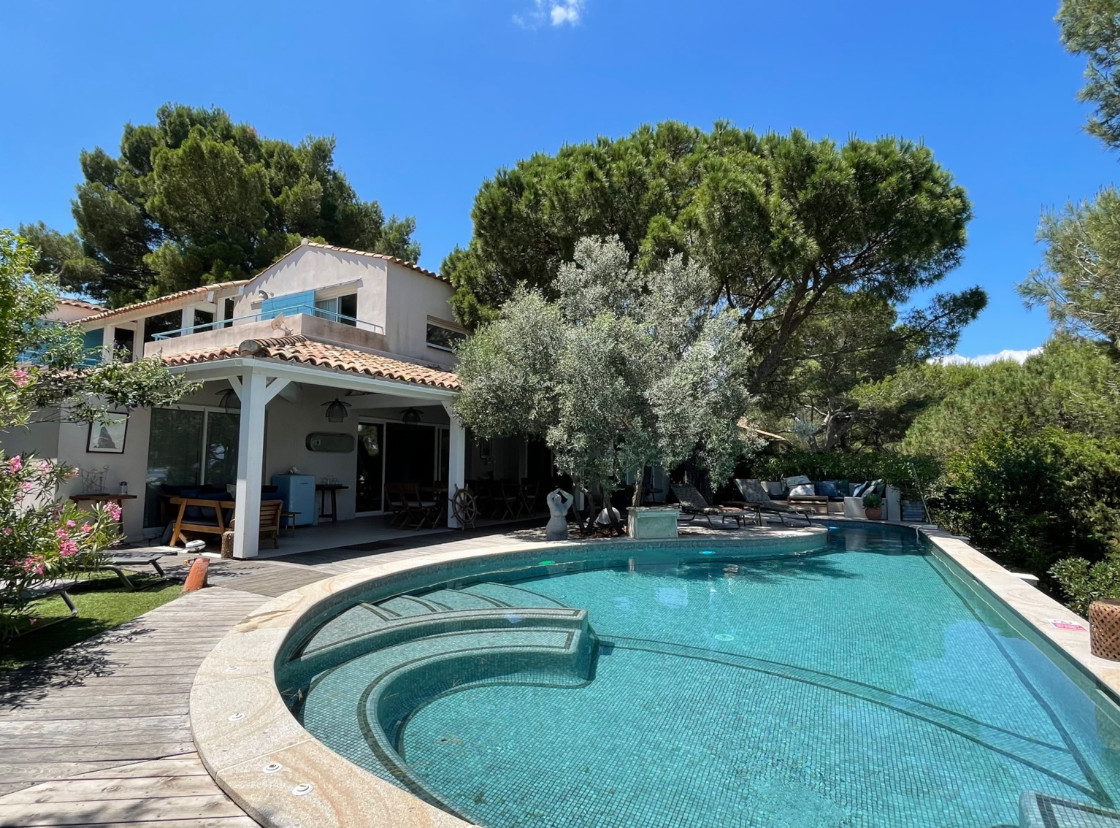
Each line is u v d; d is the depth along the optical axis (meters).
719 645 5.79
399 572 7.23
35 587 5.29
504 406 10.45
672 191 14.87
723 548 10.63
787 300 16.34
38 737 3.12
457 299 14.62
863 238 12.71
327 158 26.88
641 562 9.91
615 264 11.59
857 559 10.41
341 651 4.97
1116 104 8.93
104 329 16.73
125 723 3.29
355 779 2.60
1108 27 8.76
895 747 3.77
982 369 24.42
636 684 4.80
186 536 9.76
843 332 19.41
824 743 3.82
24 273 5.90
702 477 17.06
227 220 21.19
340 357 10.03
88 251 22.16
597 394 9.22
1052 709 4.35
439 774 3.42
